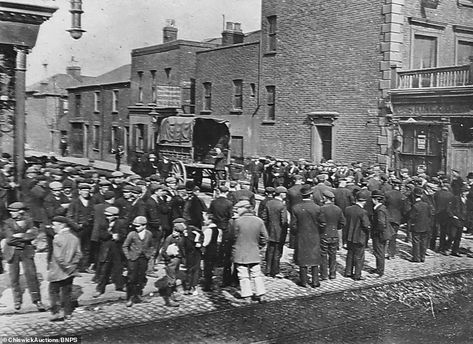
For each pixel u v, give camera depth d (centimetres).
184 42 3303
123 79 4394
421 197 1403
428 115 1948
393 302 1043
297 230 1113
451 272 1271
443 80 1934
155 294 1028
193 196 1203
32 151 4731
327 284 1152
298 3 2559
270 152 2731
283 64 2648
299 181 1577
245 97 2894
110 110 4025
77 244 876
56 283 863
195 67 3344
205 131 2461
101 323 869
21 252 897
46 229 1106
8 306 923
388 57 2119
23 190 1370
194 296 1036
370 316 959
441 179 1695
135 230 988
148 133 3309
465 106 1811
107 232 1002
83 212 1112
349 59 2298
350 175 1855
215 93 3114
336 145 2352
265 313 955
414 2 2180
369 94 2202
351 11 2289
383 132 2128
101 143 4122
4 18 1617
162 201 1206
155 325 872
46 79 4853
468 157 1812
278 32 2677
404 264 1342
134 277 945
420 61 2227
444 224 1465
